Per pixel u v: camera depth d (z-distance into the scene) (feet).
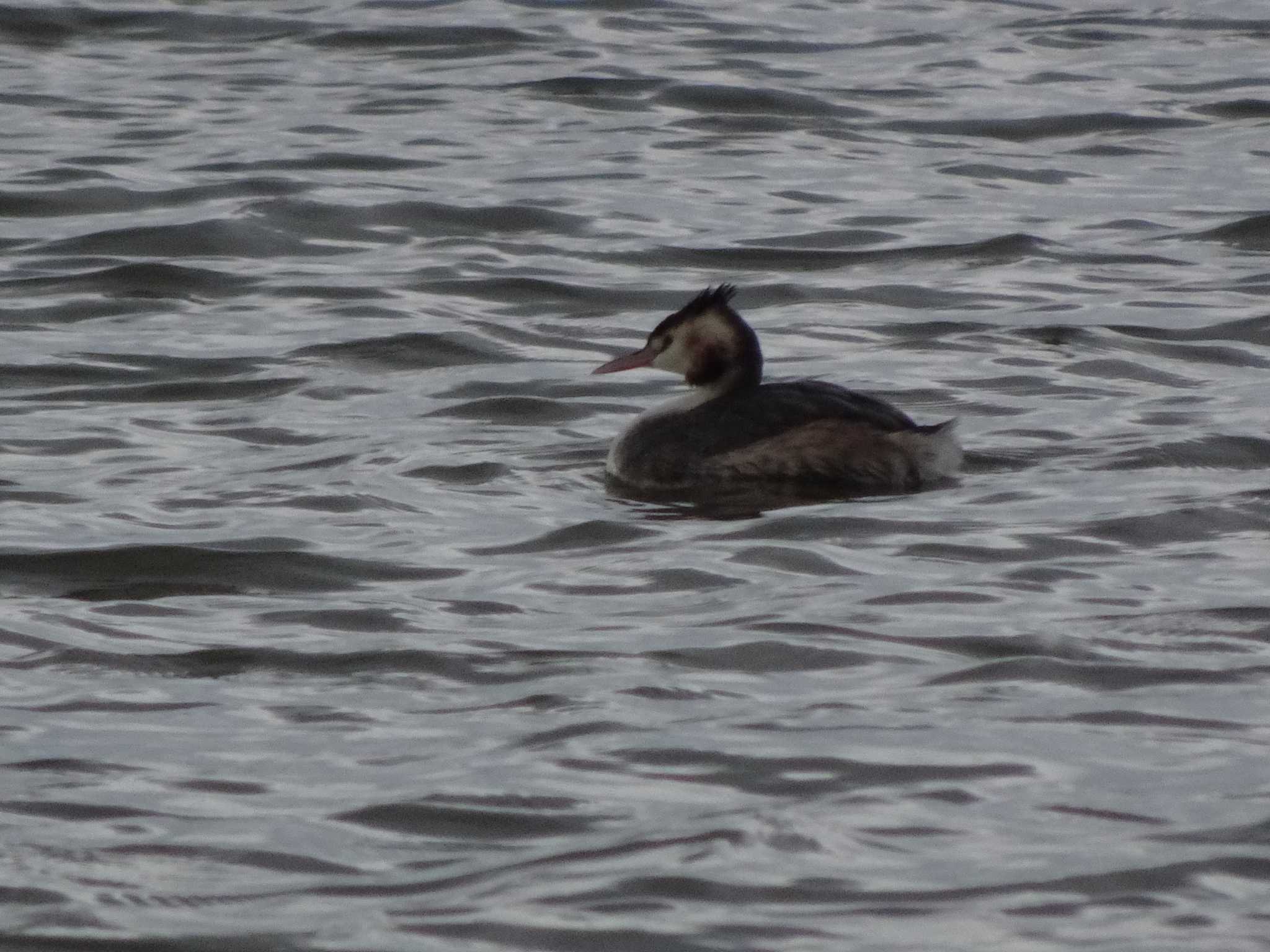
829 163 79.92
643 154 80.89
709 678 35.78
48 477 48.11
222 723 34.12
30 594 40.50
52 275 66.59
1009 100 88.53
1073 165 79.82
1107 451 49.32
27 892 28.12
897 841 29.37
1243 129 84.53
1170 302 63.41
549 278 66.69
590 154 80.64
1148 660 36.22
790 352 59.41
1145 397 54.34
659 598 40.06
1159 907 27.32
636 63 93.61
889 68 93.66
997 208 74.33
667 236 71.15
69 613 39.40
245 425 52.54
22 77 90.58
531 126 84.48
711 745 32.68
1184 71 92.79
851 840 29.35
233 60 94.32
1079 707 34.19
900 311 63.46
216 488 47.11
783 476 46.88
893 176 78.18
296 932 26.99
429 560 42.34
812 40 98.43
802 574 41.24
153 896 28.04
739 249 69.67
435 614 39.27
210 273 66.90
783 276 67.00
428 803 30.73
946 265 68.03
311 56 95.04
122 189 75.00
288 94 88.84
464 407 54.44
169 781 31.65
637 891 27.91
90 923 27.30
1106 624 37.99
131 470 48.73
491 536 43.88
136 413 53.52
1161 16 102.78
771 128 84.84
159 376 56.95
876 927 26.91
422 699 35.06
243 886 28.32
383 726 33.88
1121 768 31.71
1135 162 80.07
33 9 100.07
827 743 32.71
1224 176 78.13
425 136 82.64
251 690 35.58
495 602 39.86
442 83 90.74
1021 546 42.55
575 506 45.93
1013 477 47.52
